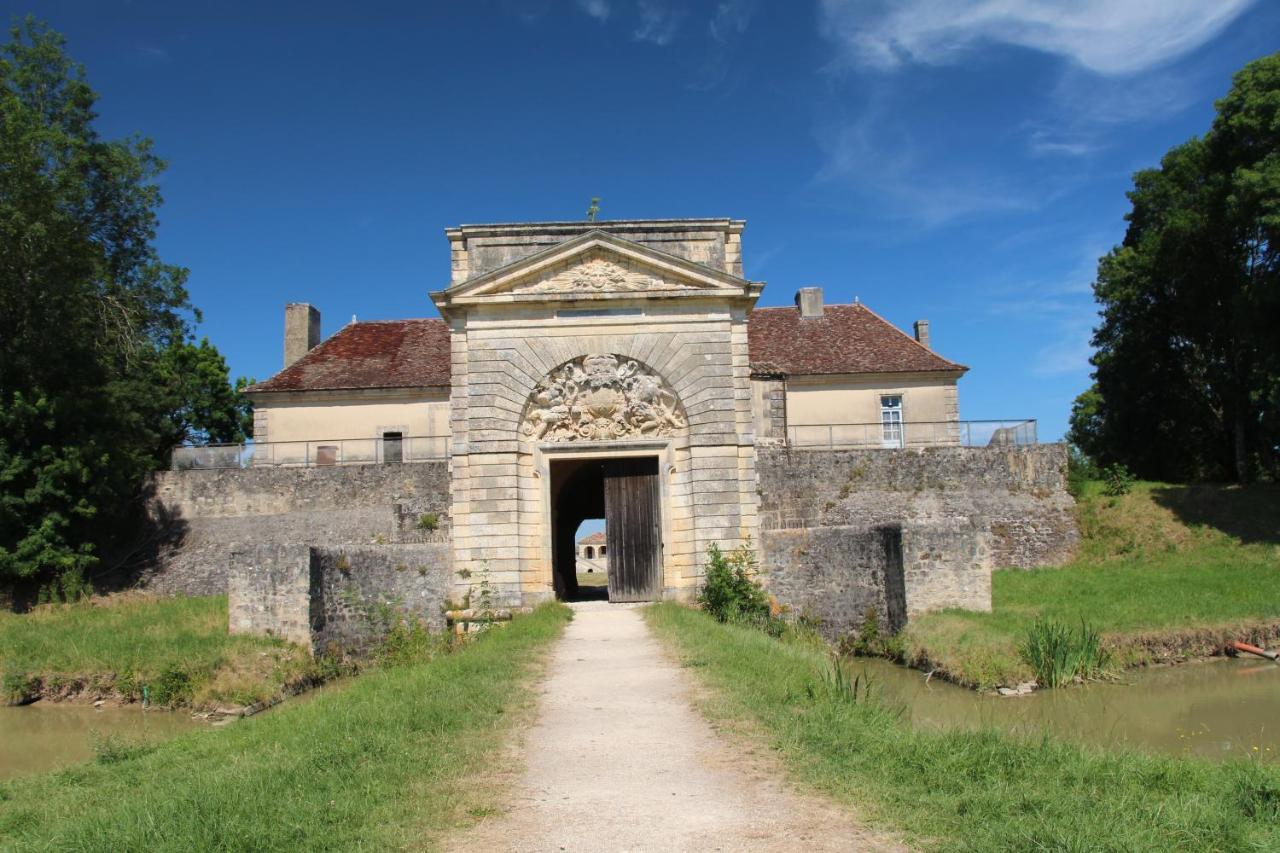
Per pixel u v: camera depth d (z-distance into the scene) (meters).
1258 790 7.76
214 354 49.31
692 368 22.55
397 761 8.49
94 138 33.00
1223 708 15.66
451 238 23.03
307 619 21.08
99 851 6.61
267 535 30.61
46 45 32.25
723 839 6.44
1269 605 21.89
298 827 6.67
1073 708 15.80
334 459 35.56
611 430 22.55
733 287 22.59
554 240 22.97
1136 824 6.72
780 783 7.67
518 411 22.36
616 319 22.66
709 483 22.14
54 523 28.88
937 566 21.45
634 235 23.03
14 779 11.95
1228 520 29.80
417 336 39.81
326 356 38.75
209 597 28.81
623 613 20.59
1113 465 33.62
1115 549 30.08
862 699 11.27
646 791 7.57
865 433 36.03
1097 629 19.59
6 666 20.97
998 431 32.72
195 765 10.30
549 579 22.17
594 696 11.50
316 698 14.25
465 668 13.34
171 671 19.73
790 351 38.41
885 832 6.50
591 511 31.94
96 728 17.72
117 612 26.42
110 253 33.75
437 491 30.98
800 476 31.00
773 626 20.81
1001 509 31.06
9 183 28.45
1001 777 7.81
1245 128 29.17
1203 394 36.50
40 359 29.83
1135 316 36.56
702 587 21.84
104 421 30.77
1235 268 31.89
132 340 32.91
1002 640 18.73
